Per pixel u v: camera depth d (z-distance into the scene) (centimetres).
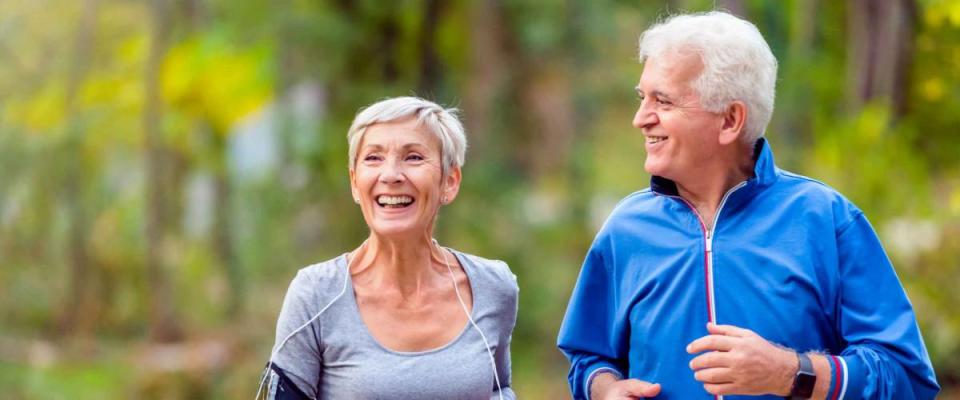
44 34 2102
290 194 1778
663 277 379
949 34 1234
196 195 2094
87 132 2031
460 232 1761
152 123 1941
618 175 2025
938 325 1146
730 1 1043
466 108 1847
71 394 1666
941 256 1153
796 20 1290
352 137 374
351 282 375
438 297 380
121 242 1991
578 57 1891
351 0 1777
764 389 341
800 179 378
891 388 350
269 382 368
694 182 377
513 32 1858
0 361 1823
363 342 367
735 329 344
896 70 1227
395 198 367
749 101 363
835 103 1334
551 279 1748
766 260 364
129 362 1755
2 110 2047
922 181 1209
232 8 1852
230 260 1881
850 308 361
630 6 1870
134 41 2080
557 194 1919
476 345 378
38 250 2038
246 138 2133
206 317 1889
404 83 1812
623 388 383
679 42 364
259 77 1903
